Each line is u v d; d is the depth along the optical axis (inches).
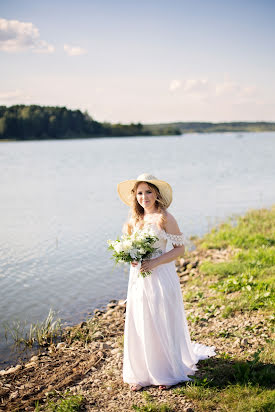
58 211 606.9
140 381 164.9
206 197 725.9
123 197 193.3
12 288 310.0
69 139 5157.5
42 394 168.6
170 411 146.8
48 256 389.1
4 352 218.4
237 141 4709.6
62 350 213.8
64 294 298.8
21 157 1909.4
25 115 4471.0
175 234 165.3
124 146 3309.5
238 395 150.3
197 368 174.7
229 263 328.2
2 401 165.5
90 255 391.9
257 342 195.3
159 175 1100.5
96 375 182.4
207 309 243.3
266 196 723.4
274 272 291.7
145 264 157.9
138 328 164.4
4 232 480.7
